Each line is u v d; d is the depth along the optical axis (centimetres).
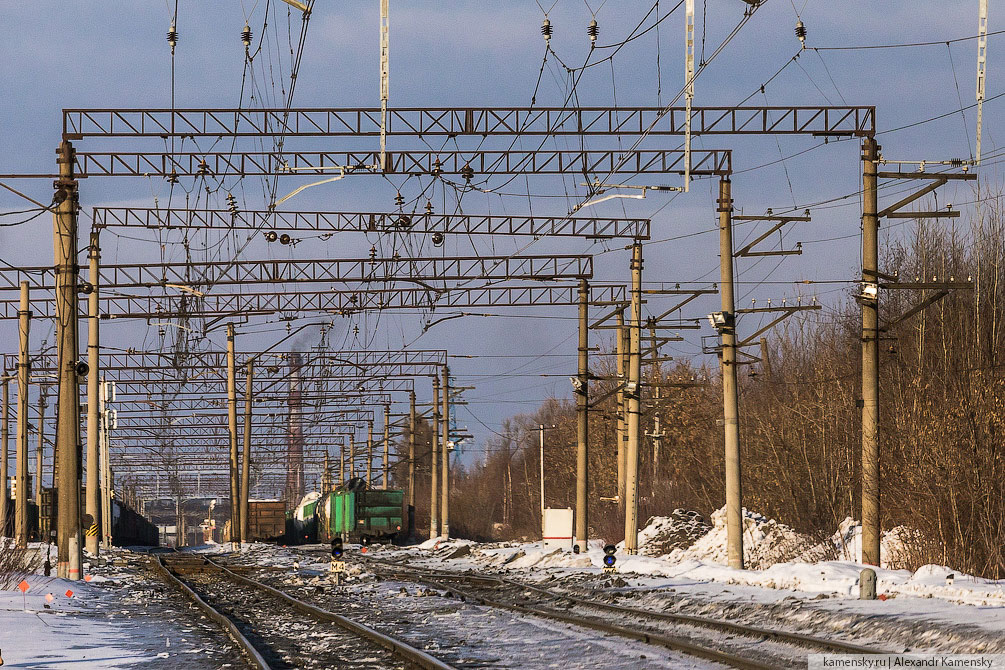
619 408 8650
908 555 5631
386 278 8206
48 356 10400
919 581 4441
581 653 2958
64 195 5612
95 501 8281
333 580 5988
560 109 5762
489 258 8119
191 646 3191
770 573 5134
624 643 3131
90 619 3988
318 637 3441
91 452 8281
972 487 5422
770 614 3772
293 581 6241
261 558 9738
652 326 7338
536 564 7688
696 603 4238
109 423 11731
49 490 12431
